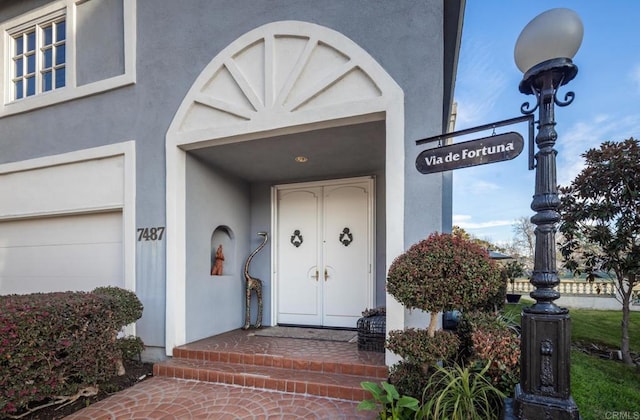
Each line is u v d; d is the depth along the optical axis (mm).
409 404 2436
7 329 2871
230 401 3375
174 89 4723
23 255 5797
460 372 2512
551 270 2072
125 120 5004
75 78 5402
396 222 3498
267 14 4234
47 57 5902
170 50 4781
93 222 5324
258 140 4449
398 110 3557
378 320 4262
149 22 4941
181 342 4562
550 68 2080
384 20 3707
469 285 2564
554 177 2119
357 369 3662
